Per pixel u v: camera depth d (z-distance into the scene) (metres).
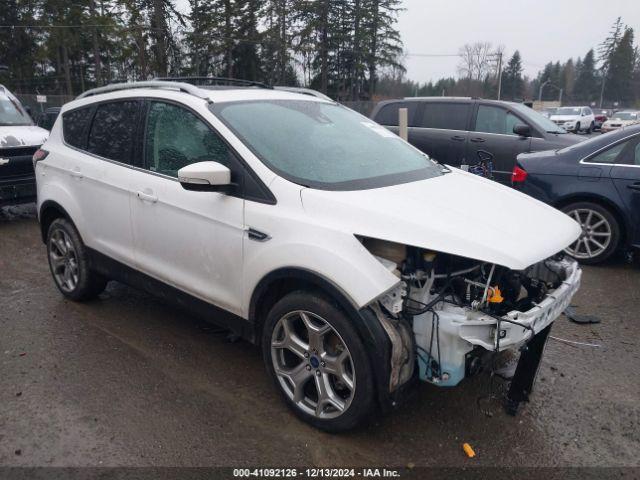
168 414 3.14
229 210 3.18
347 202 2.84
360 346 2.68
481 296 2.73
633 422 3.16
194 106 3.51
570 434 3.05
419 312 2.69
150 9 42.59
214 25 45.84
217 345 4.01
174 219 3.53
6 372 3.58
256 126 3.40
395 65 52.34
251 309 3.16
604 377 3.66
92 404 3.23
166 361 3.76
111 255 4.15
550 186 6.10
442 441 2.96
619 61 90.94
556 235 2.93
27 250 6.51
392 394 2.69
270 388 3.44
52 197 4.54
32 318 4.43
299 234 2.84
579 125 34.81
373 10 49.56
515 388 3.14
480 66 61.53
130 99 4.03
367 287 2.58
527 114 8.92
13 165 7.66
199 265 3.44
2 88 9.12
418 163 3.80
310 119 3.77
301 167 3.17
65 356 3.80
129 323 4.36
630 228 5.68
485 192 3.43
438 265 2.76
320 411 2.96
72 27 45.50
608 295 5.15
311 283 2.90
